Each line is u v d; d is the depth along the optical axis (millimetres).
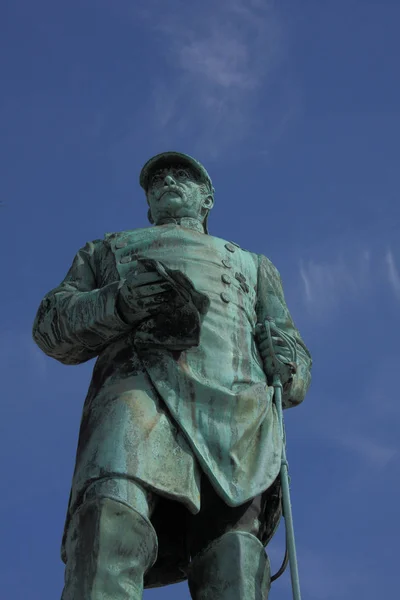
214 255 8984
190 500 7773
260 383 8484
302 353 9195
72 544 7480
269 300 9250
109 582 7273
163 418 8016
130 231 9188
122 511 7473
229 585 7789
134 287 8273
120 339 8531
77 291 8859
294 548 7906
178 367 8266
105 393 8188
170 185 9477
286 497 8148
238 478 8000
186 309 8312
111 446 7777
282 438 8453
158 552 8312
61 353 8734
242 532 8031
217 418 8133
